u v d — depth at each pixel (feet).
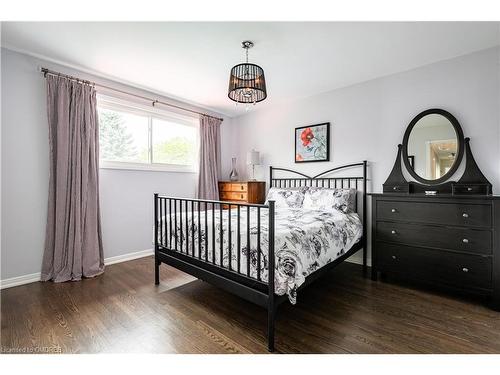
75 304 6.65
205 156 13.05
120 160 10.42
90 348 4.88
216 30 6.68
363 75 9.65
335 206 9.42
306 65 8.78
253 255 5.50
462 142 8.04
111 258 10.01
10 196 7.75
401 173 9.23
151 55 8.03
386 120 9.66
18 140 7.86
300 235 6.00
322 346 4.96
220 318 6.00
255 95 7.59
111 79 9.81
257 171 14.01
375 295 7.35
